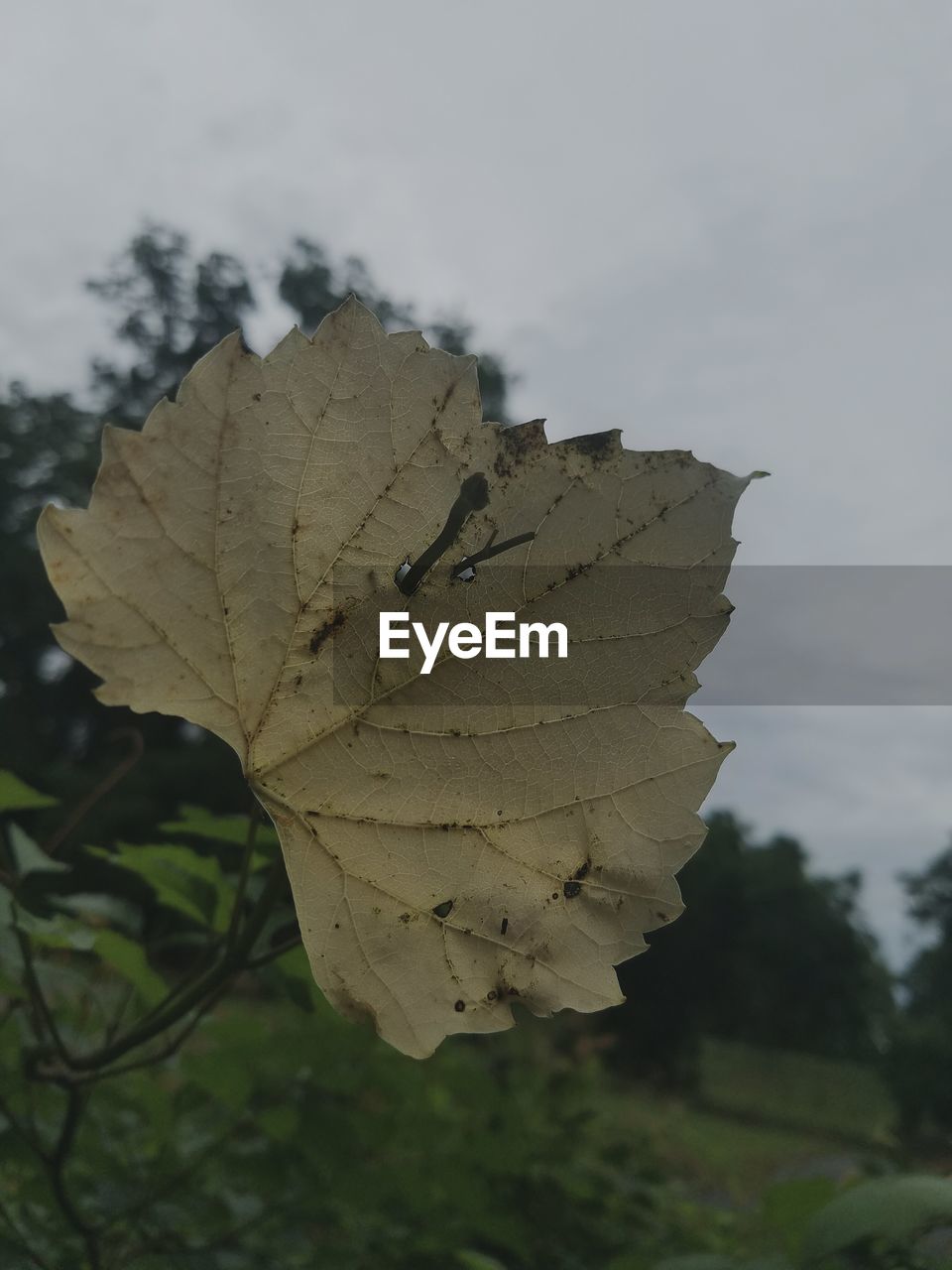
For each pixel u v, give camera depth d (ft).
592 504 0.61
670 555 0.62
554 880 0.60
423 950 0.59
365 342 0.59
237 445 0.57
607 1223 1.73
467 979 0.59
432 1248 1.31
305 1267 1.21
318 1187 1.16
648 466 0.62
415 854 0.60
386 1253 1.32
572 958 0.59
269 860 0.87
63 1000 1.22
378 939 0.59
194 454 0.57
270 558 0.59
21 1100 1.11
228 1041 1.12
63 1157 0.89
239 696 0.59
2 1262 0.93
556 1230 1.62
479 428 0.61
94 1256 0.91
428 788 0.61
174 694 0.58
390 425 0.59
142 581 0.56
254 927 0.67
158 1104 1.15
